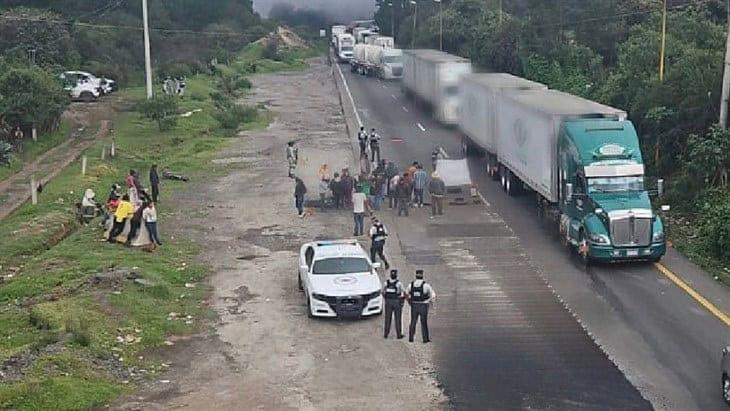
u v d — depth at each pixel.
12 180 42.22
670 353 19.77
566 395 17.52
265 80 100.38
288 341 20.80
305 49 144.62
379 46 96.50
